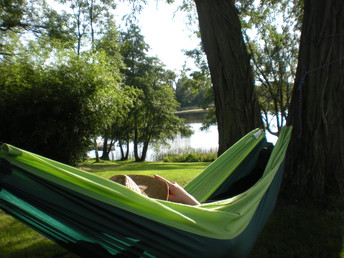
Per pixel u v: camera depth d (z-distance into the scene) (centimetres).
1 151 173
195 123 5906
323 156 514
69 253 394
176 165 1997
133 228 186
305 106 523
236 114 565
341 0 489
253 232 275
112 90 1442
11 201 194
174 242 198
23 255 385
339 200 500
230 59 563
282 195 540
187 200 279
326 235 414
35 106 1290
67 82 1327
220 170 401
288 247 385
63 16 2217
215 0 561
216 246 216
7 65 1453
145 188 277
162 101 3152
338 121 514
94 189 176
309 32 518
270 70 2575
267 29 2219
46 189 177
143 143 3247
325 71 500
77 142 1395
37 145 1311
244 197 269
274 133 2627
